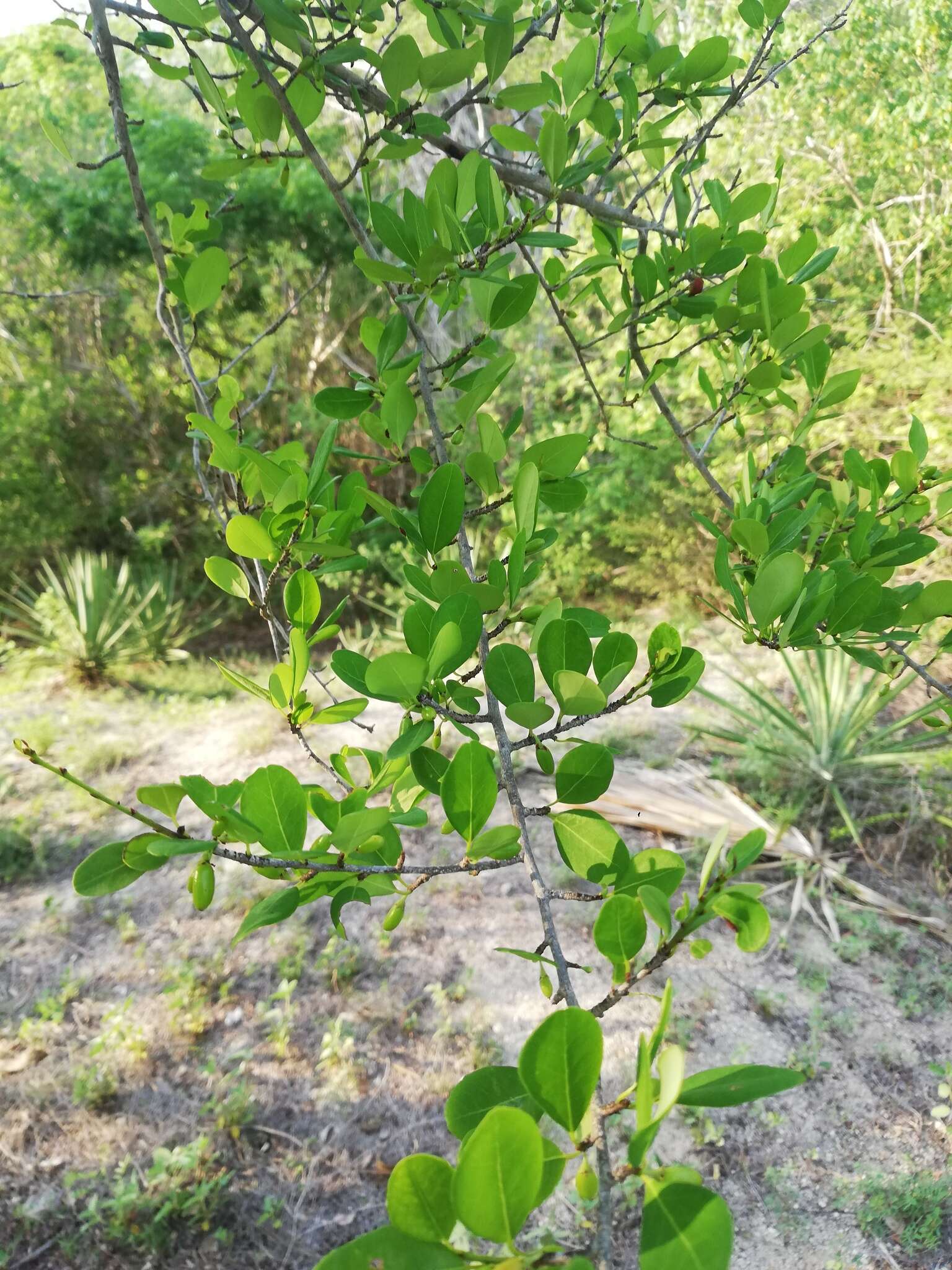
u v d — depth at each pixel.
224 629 4.54
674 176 0.69
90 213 4.12
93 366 4.53
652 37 0.71
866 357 2.87
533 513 0.44
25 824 2.38
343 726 2.89
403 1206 0.26
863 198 3.18
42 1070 1.56
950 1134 1.45
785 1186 1.37
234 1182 1.38
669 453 3.36
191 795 0.38
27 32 4.26
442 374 0.57
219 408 0.68
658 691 0.42
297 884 0.43
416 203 0.55
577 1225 1.28
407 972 1.79
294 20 0.48
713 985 1.75
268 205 4.25
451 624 0.40
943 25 2.70
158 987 1.77
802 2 1.70
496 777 0.41
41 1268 1.25
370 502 0.49
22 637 4.18
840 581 0.58
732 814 2.20
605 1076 1.56
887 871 2.09
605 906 0.35
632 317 0.71
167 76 0.63
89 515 4.62
